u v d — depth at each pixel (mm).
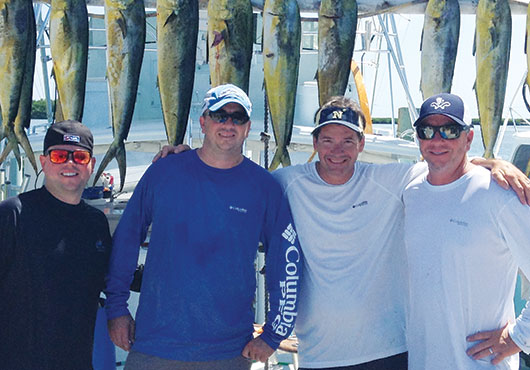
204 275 2576
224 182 2639
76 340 2551
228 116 2586
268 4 3531
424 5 3689
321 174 2830
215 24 3475
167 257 2609
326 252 2795
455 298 2479
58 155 2520
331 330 2797
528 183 2402
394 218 2791
